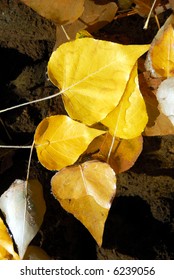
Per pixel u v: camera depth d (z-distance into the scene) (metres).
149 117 0.42
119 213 0.48
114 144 0.43
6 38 0.47
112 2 0.42
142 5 0.43
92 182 0.42
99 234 0.42
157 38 0.41
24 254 0.45
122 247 0.47
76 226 0.48
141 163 0.46
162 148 0.46
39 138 0.42
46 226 0.47
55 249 0.47
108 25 0.45
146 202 0.47
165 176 0.47
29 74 0.47
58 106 0.46
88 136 0.41
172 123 0.41
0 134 0.47
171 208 0.47
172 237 0.47
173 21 0.40
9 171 0.47
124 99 0.40
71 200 0.42
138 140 0.42
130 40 0.45
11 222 0.43
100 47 0.39
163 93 0.41
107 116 0.41
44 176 0.47
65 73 0.41
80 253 0.48
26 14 0.46
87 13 0.42
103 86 0.40
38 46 0.47
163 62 0.41
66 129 0.42
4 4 0.46
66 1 0.41
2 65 0.47
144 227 0.47
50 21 0.46
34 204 0.43
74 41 0.39
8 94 0.47
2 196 0.44
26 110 0.47
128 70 0.39
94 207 0.42
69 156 0.42
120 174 0.47
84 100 0.41
